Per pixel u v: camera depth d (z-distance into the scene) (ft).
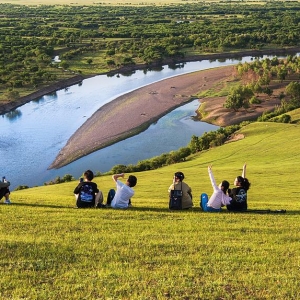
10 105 342.44
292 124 261.03
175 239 49.24
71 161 242.78
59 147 262.06
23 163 239.30
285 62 438.81
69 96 378.12
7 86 385.09
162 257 43.45
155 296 35.06
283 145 215.31
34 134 283.59
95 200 64.28
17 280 37.35
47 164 238.68
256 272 40.32
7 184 69.51
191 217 59.47
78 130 289.94
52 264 41.04
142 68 495.41
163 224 55.57
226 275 39.37
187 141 275.18
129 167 206.69
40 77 414.62
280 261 43.29
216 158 206.80
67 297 34.65
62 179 200.64
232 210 64.39
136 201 79.56
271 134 240.53
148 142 272.31
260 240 50.01
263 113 312.71
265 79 370.94
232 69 445.78
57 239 47.91
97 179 166.20
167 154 229.86
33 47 542.98
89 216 58.54
